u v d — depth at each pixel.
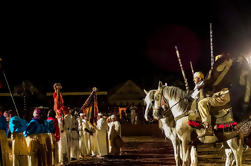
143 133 28.56
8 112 9.85
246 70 7.27
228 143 7.39
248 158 12.30
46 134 9.73
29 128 9.16
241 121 7.21
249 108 7.13
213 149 15.55
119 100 31.31
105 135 14.47
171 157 13.06
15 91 27.42
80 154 13.82
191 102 8.41
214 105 7.41
